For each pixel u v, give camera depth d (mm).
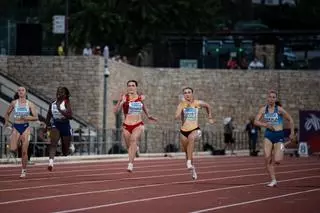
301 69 115000
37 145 69562
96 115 90688
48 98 90625
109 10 108312
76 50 110062
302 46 117938
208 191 36906
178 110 43125
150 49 117812
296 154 93625
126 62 108812
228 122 97875
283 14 139625
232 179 46156
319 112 92750
